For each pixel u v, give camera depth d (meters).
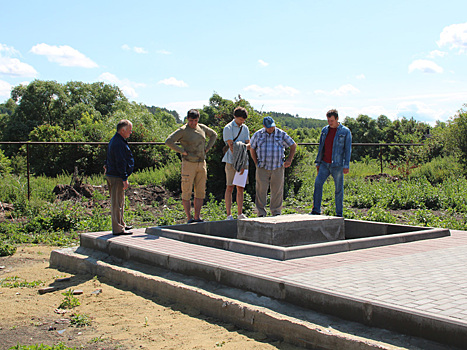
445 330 2.90
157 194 14.68
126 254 5.86
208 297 4.20
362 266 4.54
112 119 35.28
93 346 3.60
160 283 4.77
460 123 16.81
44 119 59.69
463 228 8.66
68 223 9.84
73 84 65.50
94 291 5.08
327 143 8.06
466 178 15.50
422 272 4.29
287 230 6.04
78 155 24.34
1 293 5.18
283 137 8.14
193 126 7.82
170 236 6.50
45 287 5.33
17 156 25.95
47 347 3.48
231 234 7.66
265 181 8.12
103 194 14.30
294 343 3.44
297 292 3.79
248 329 3.79
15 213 10.88
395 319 3.16
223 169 14.05
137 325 4.00
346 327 3.34
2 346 3.65
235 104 14.30
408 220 9.84
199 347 3.46
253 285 4.16
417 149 20.16
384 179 15.48
